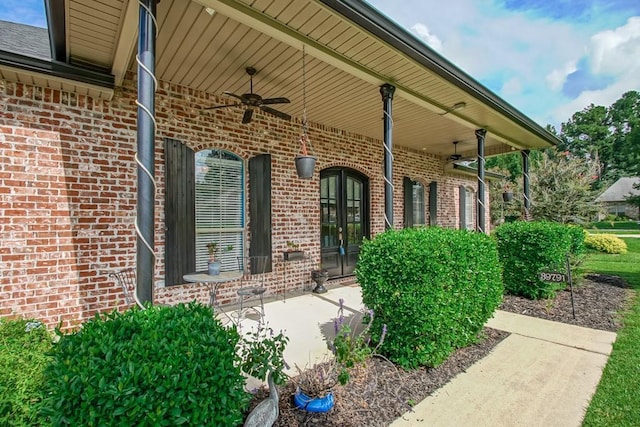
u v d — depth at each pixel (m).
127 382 1.23
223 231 4.77
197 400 1.35
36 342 1.92
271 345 2.21
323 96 4.71
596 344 3.42
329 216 6.41
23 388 1.49
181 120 4.29
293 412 2.14
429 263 2.78
